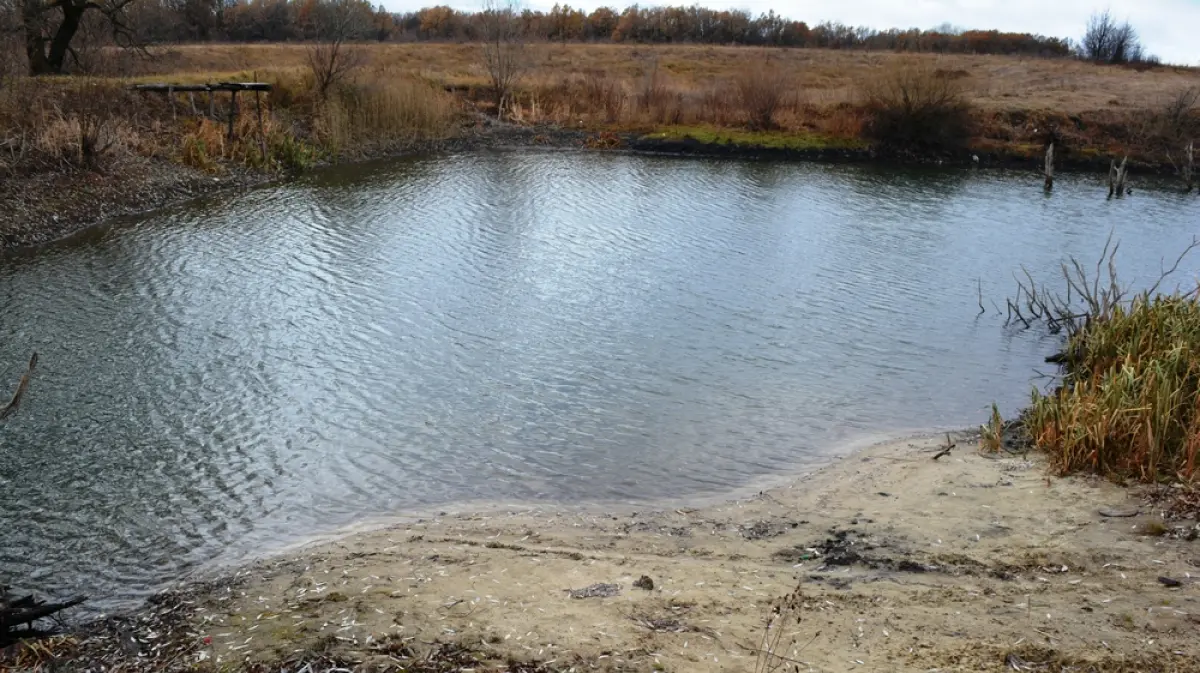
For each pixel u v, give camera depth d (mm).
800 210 29016
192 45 52500
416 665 6773
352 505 10320
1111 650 6664
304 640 7238
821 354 15852
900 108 41750
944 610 7406
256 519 9969
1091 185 36438
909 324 17719
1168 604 7301
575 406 13336
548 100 45750
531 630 7203
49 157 24812
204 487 10695
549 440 12172
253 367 14500
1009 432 12133
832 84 51875
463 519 9898
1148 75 55875
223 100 34469
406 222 25094
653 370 14867
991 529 9055
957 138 41688
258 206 26484
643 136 42312
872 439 12266
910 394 14055
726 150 41406
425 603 7750
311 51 43281
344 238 23047
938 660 6633
